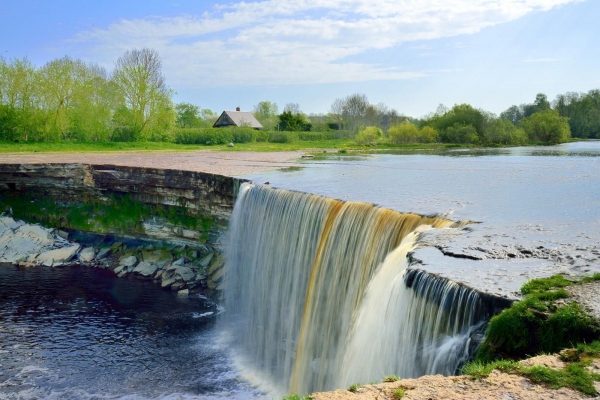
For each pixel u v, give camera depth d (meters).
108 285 34.53
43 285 34.19
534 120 75.00
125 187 39.28
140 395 20.56
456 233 15.30
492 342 8.98
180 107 140.75
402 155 54.53
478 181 28.44
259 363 23.91
